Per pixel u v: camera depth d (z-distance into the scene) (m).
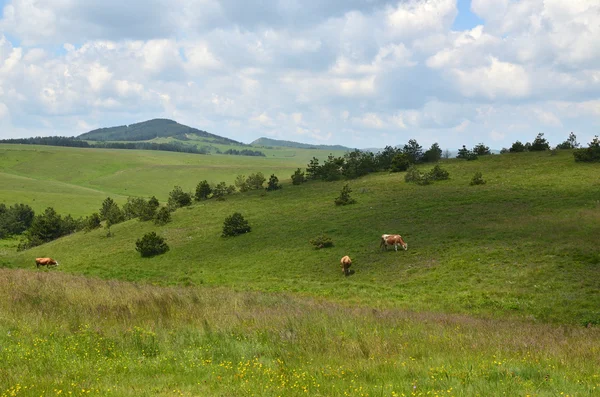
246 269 42.81
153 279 37.25
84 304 16.69
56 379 9.16
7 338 12.10
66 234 87.12
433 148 89.69
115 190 193.75
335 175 85.81
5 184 178.75
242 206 73.88
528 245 36.12
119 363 10.57
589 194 50.53
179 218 72.25
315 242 46.62
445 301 26.59
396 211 55.28
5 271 31.06
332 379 9.42
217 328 14.06
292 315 16.58
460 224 46.03
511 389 8.72
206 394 8.50
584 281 27.61
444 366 10.40
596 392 8.59
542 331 17.00
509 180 64.19
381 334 14.05
